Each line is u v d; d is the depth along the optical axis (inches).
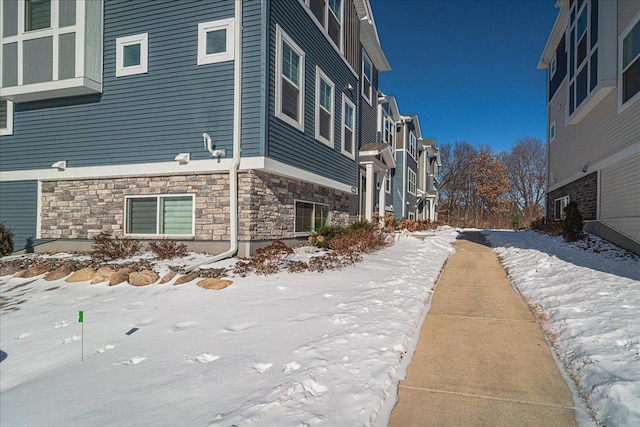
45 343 179.8
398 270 301.6
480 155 1688.0
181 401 115.0
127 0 343.0
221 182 318.7
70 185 365.4
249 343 155.4
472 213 1699.1
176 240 329.7
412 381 126.9
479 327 177.6
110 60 348.2
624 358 128.1
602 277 245.6
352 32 522.0
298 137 362.0
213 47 319.0
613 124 386.3
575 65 474.0
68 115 361.4
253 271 271.1
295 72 359.9
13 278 294.2
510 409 110.4
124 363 148.8
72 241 362.6
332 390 114.5
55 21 343.6
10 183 382.9
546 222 622.2
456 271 318.0
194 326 181.9
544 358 144.2
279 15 328.2
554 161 639.1
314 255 337.4
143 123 337.7
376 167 593.6
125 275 267.9
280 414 102.3
